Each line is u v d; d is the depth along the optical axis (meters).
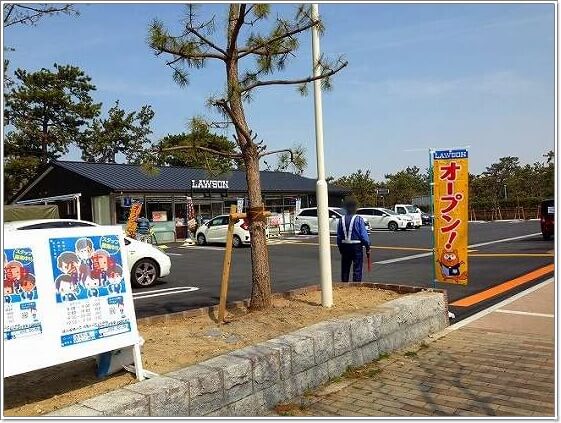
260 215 5.94
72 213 25.89
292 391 4.45
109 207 24.48
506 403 4.30
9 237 3.39
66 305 3.59
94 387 3.83
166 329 5.34
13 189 32.50
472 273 12.15
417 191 53.75
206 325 5.52
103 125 41.25
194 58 5.59
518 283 10.48
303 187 35.44
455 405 4.28
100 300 3.78
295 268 14.33
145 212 26.12
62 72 35.53
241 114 5.72
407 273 12.53
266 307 6.09
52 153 36.19
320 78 5.81
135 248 11.34
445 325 6.89
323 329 4.92
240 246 22.23
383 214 32.69
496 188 53.91
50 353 3.45
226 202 29.84
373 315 5.53
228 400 3.89
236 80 5.57
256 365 4.13
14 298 3.34
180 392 3.58
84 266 3.74
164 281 12.17
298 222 29.73
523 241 20.72
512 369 5.13
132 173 27.25
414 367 5.26
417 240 23.45
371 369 5.19
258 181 5.96
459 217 7.45
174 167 30.44
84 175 25.05
